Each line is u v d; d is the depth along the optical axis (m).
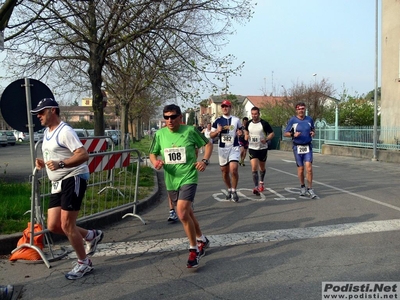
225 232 6.32
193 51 11.54
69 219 4.49
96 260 5.15
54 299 4.04
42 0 9.66
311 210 7.69
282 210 7.76
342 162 18.06
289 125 9.10
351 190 9.93
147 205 8.53
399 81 19.73
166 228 6.70
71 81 13.53
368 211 7.48
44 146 4.61
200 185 11.31
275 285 4.22
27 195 7.90
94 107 11.16
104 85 17.61
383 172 13.99
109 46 10.65
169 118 4.86
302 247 5.45
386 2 20.78
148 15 10.15
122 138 17.66
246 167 16.09
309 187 9.00
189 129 5.01
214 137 8.52
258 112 9.21
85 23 10.21
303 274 4.50
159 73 12.22
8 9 7.42
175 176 4.90
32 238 5.11
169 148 4.90
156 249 5.55
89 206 7.45
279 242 5.70
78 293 4.16
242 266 4.81
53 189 4.63
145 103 23.00
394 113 20.16
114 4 9.59
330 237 5.88
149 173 13.24
